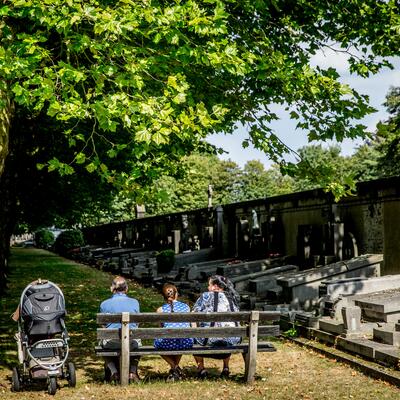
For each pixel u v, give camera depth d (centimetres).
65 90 781
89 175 2358
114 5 834
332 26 1285
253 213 2308
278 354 1080
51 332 845
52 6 736
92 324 1484
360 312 1074
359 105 1015
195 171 1441
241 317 866
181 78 803
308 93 988
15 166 1952
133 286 2498
